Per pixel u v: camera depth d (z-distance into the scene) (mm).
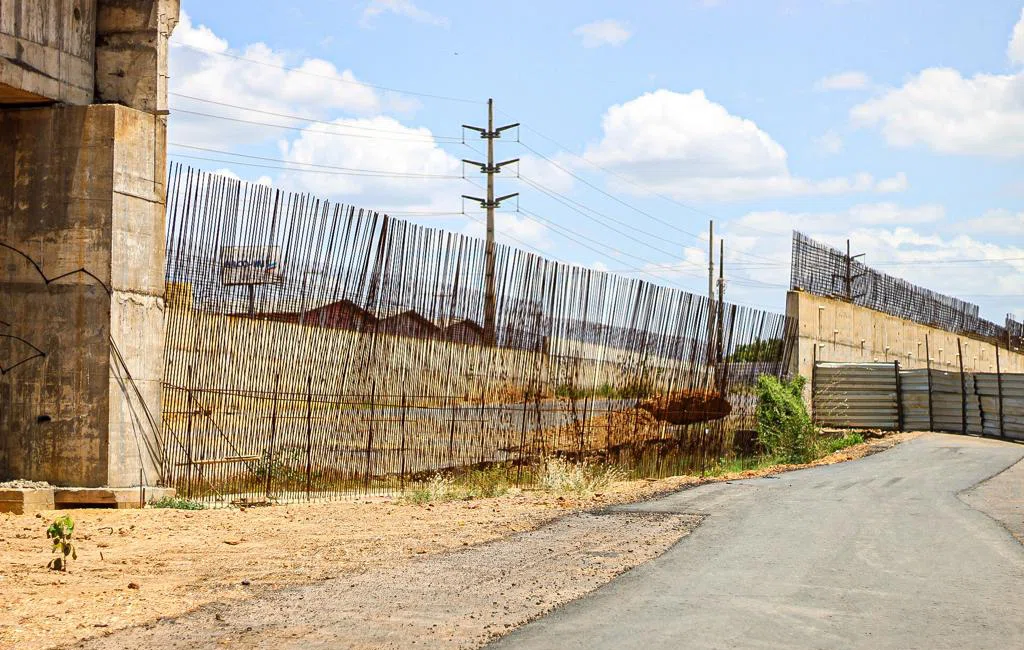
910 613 7453
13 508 12477
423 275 16312
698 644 6488
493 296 17906
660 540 11133
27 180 13539
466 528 11984
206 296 13664
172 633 6750
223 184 13664
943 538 11359
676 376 23203
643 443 21797
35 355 13398
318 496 14570
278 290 14289
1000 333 67875
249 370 14109
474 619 7176
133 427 13531
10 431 13430
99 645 6434
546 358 18922
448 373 16828
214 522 11977
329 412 15008
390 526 12023
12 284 13523
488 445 17516
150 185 13859
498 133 40250
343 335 15086
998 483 18766
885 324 45531
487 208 40156
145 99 13992
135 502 13070
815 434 28312
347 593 8086
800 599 7930
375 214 15336
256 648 6379
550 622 7094
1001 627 7039
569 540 11109
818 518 13211
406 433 16109
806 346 37500
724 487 18000
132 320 13531
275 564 9414
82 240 13320
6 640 6543
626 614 7352
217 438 14195
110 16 14109
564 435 19844
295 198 14320
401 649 6359
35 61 13031
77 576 8766
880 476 20578
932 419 38688
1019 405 34750
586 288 20016
